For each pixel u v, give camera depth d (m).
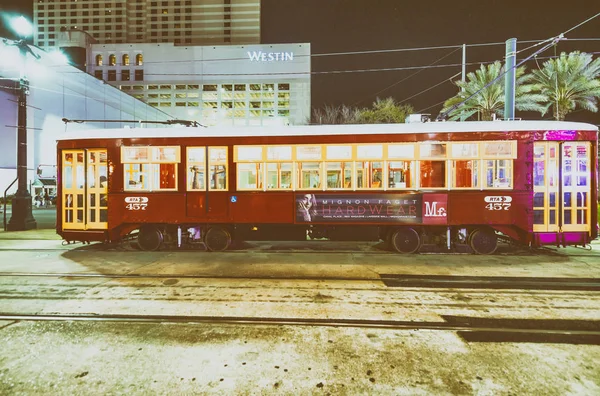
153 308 5.09
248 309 5.05
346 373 3.36
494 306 5.18
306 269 7.31
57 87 33.28
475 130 8.30
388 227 9.02
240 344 3.97
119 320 4.65
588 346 3.93
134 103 47.47
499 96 20.14
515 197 8.24
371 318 4.73
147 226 9.23
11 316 4.80
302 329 4.38
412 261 7.99
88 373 3.37
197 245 9.92
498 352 3.79
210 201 8.86
